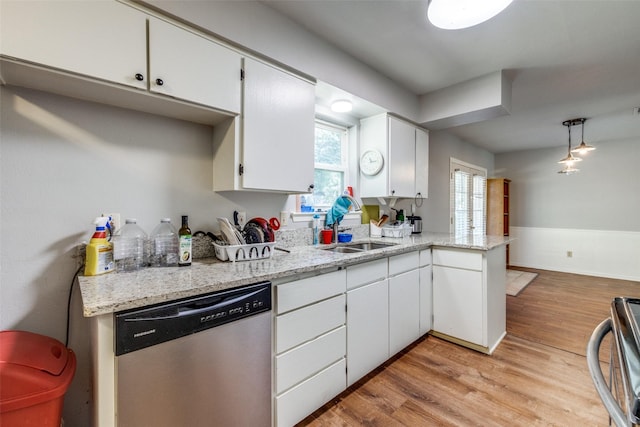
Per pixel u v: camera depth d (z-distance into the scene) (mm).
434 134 3850
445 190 4086
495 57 2139
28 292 1172
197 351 1046
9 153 1131
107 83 1124
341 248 2303
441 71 2354
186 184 1605
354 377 1723
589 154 4797
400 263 2100
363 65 2213
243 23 1499
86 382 1283
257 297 1217
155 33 1222
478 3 1220
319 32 1849
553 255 5148
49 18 987
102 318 879
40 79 1082
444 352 2180
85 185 1295
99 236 1233
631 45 1971
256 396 1223
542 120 3564
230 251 1505
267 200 1995
